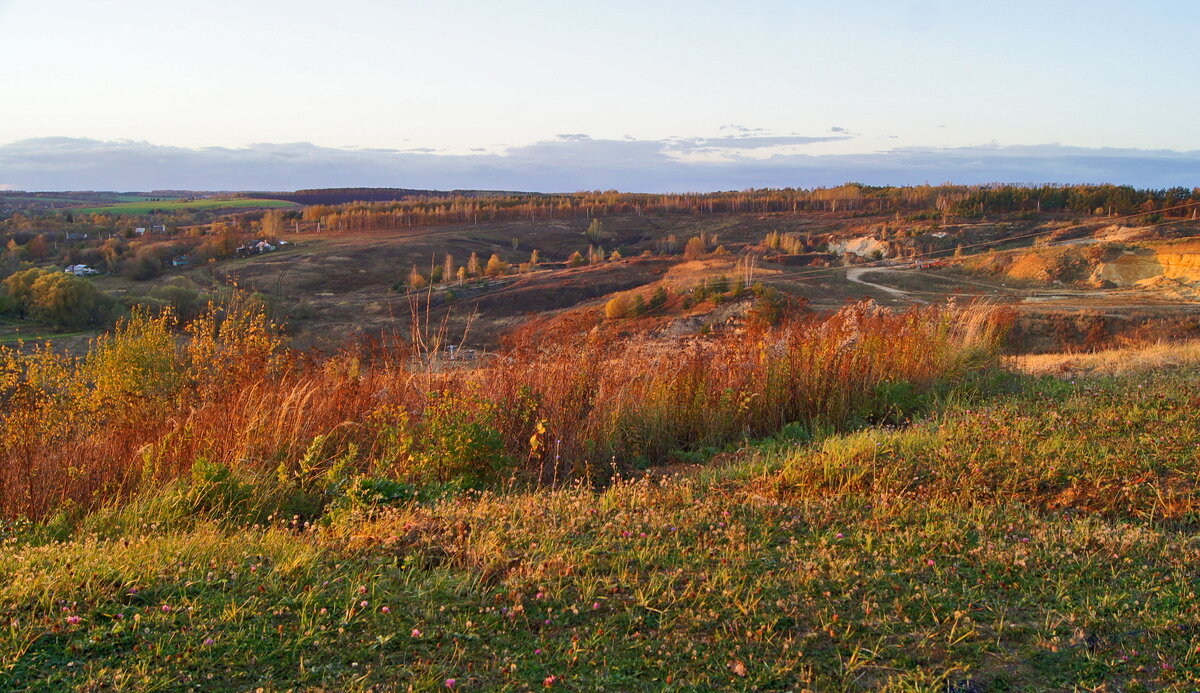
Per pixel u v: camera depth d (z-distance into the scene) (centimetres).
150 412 791
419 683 308
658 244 12406
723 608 377
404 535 482
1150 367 1023
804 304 1162
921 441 676
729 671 325
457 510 526
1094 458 592
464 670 323
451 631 355
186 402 813
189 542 460
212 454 684
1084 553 434
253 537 489
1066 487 555
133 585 385
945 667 326
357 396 794
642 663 331
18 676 302
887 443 670
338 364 839
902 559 431
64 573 388
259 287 6975
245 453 671
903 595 387
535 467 736
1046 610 370
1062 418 714
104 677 304
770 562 432
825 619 362
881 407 916
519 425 781
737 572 416
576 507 530
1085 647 338
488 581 418
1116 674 319
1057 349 3603
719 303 4197
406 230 13112
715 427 846
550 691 308
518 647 345
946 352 1084
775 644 345
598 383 856
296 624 356
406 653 336
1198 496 514
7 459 616
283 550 453
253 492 612
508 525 498
